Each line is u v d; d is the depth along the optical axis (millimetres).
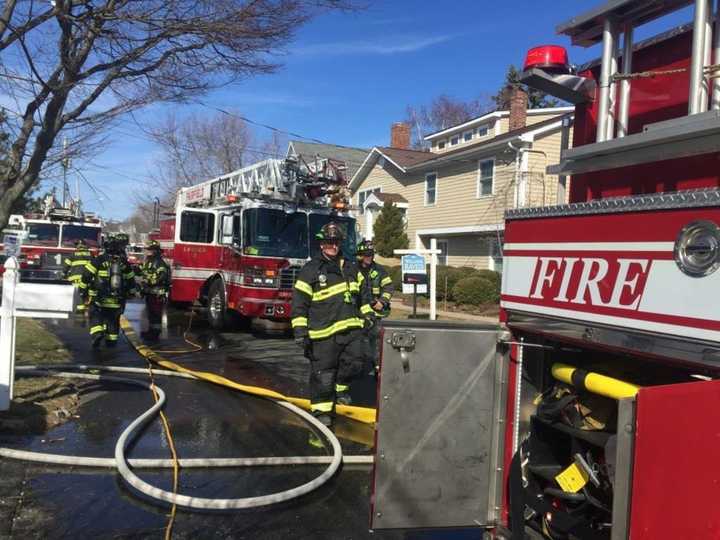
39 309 4852
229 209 10562
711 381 1746
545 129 16891
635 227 2119
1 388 4809
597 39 2789
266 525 3420
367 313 5574
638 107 2555
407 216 23219
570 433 2490
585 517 2461
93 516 3396
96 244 17391
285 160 10055
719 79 2090
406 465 2770
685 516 1750
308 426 5297
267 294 9602
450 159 19688
